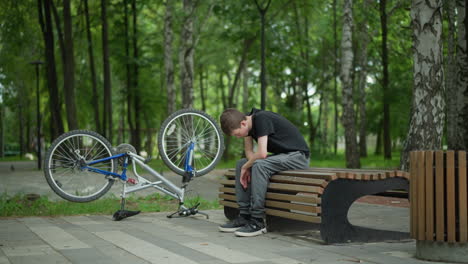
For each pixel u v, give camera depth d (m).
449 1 14.28
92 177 6.84
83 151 5.93
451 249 3.44
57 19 19.17
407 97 23.45
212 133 6.13
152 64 27.52
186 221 5.54
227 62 30.88
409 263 3.43
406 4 20.75
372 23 24.20
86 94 28.62
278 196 4.55
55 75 19.14
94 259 3.48
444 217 3.46
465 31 11.47
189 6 20.83
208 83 40.28
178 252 3.75
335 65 29.50
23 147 43.81
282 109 30.73
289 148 4.87
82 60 28.23
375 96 27.94
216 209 6.78
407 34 24.56
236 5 21.44
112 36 25.92
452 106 14.94
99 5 23.89
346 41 17.14
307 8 23.50
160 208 6.62
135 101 28.31
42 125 37.88
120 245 4.02
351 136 17.19
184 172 5.95
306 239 4.43
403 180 4.39
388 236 4.34
